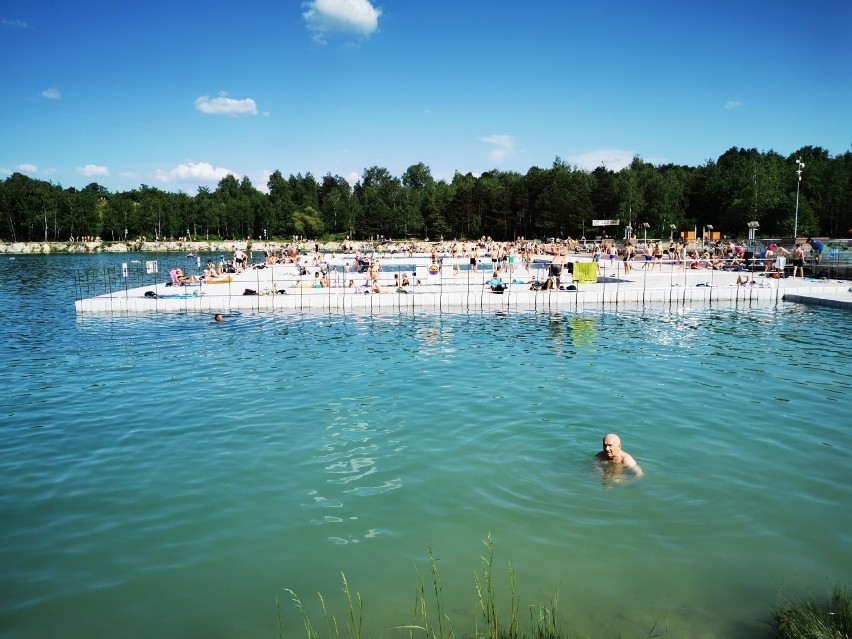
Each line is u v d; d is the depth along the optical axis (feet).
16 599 17.60
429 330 64.08
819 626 14.83
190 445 29.84
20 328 67.51
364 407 35.63
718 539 20.02
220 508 23.00
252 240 392.27
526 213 338.54
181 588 18.01
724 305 82.43
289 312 78.43
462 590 17.52
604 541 19.95
